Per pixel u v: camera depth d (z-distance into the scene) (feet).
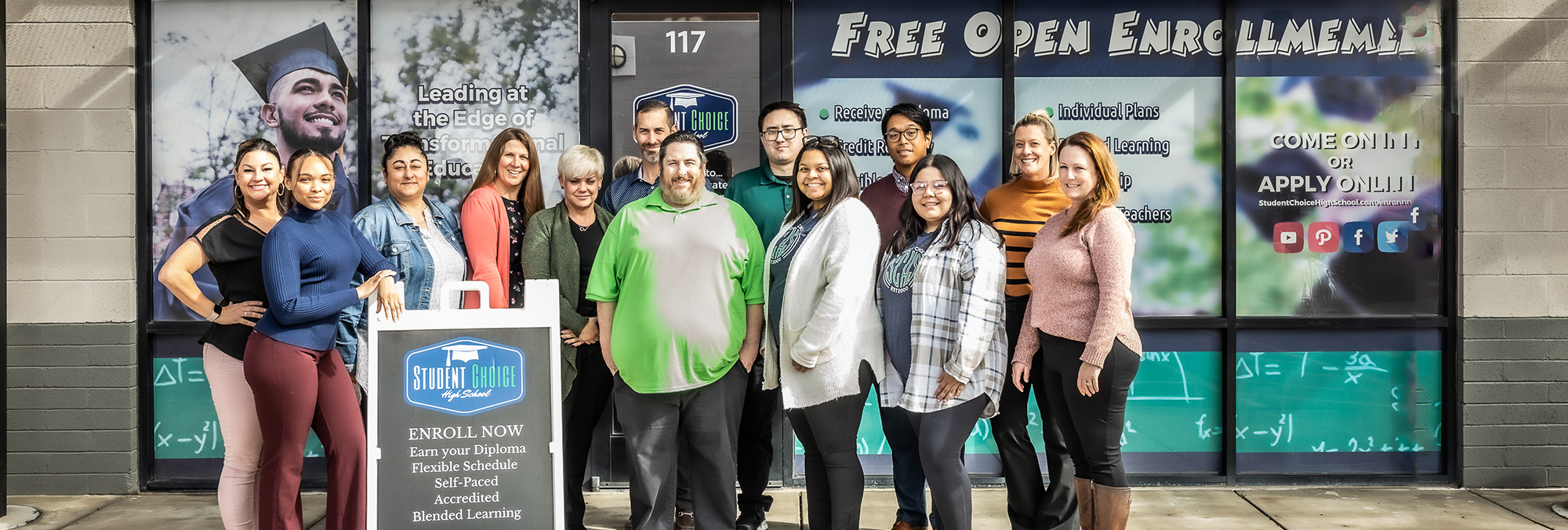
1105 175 10.84
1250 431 15.72
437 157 15.44
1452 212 15.38
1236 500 14.88
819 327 10.84
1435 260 15.55
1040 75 15.52
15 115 15.05
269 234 10.71
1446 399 15.56
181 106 15.31
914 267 11.16
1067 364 10.99
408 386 11.09
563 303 12.45
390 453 11.01
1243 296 15.57
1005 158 15.48
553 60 15.44
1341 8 15.47
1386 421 15.71
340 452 11.21
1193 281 15.60
